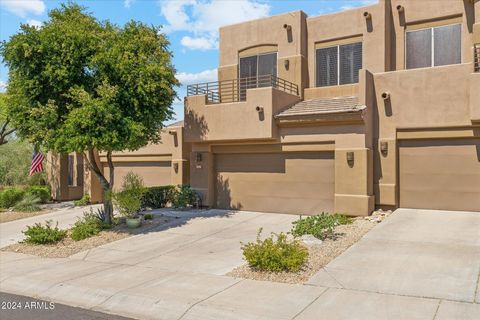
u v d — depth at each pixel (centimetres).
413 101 1549
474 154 1480
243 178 1888
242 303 806
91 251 1316
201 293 873
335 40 1909
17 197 2344
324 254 1095
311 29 1969
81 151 1467
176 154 2177
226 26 2180
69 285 977
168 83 1606
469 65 1448
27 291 969
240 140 1805
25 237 1606
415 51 1761
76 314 811
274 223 1593
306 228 1285
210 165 1944
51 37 1457
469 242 1136
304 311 757
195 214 1808
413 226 1336
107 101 1426
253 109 1741
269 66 2048
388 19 1797
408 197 1588
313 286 887
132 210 1614
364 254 1082
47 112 1444
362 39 1834
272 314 749
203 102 1883
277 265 986
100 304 865
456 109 1470
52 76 1446
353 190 1552
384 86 1605
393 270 955
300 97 1922
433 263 984
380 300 793
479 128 1448
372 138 1619
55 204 2517
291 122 1680
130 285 951
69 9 1583
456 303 762
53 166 2711
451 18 1688
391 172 1581
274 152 1792
